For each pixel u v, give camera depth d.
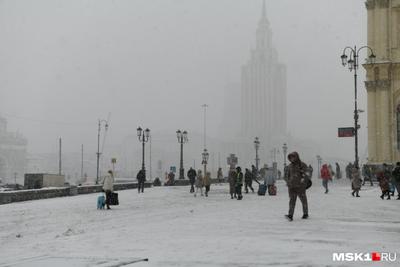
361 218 18.38
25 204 30.84
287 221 17.45
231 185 32.59
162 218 20.44
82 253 11.66
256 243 12.41
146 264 9.91
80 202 32.38
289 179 17.89
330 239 12.94
